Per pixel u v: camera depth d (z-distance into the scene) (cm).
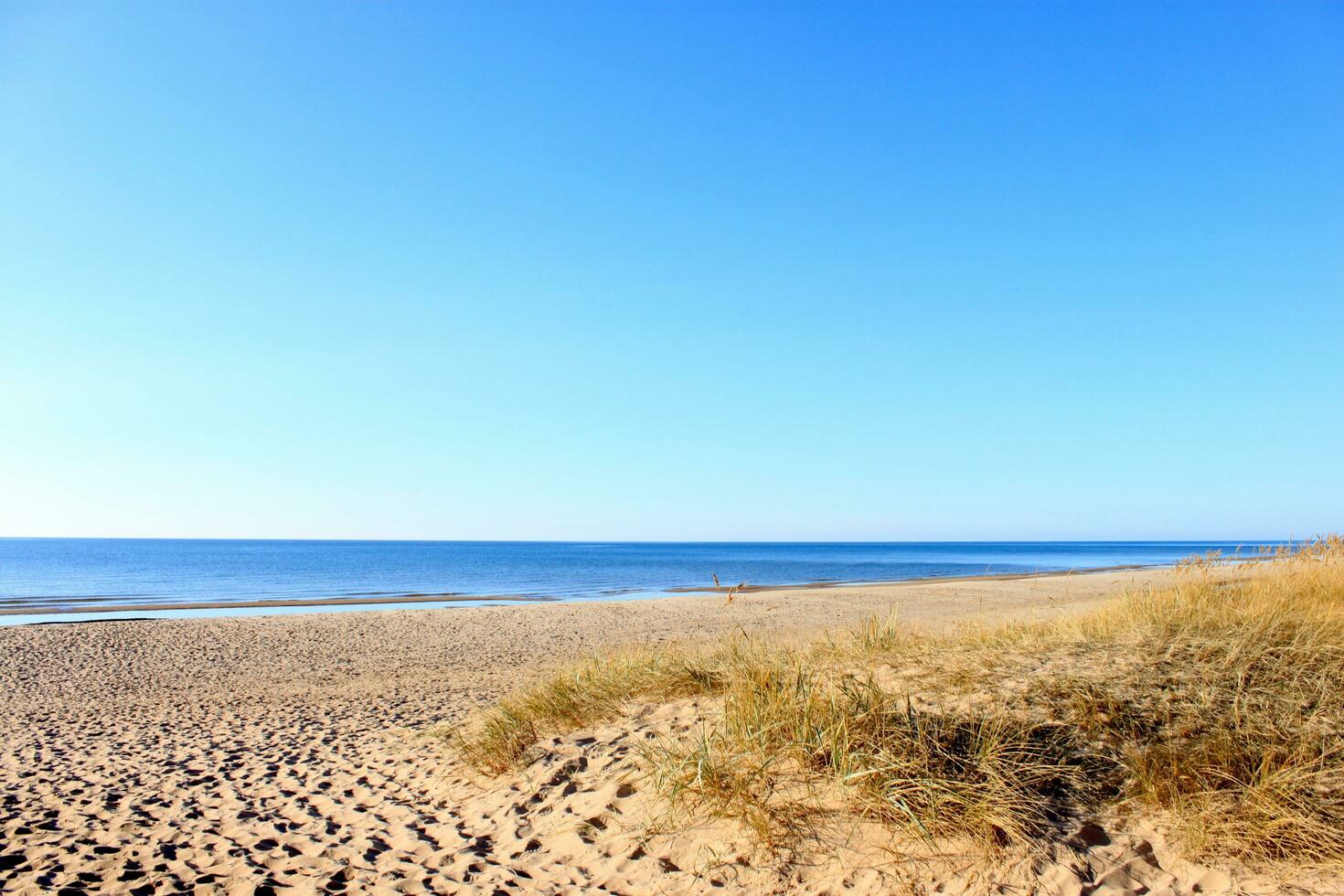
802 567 7319
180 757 775
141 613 2864
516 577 5625
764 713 477
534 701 707
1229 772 360
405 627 2153
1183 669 482
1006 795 364
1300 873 300
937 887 330
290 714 1017
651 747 526
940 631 839
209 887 426
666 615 2405
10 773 724
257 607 3166
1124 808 357
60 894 417
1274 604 597
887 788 384
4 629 2006
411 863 446
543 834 460
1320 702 409
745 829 398
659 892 369
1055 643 604
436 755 693
